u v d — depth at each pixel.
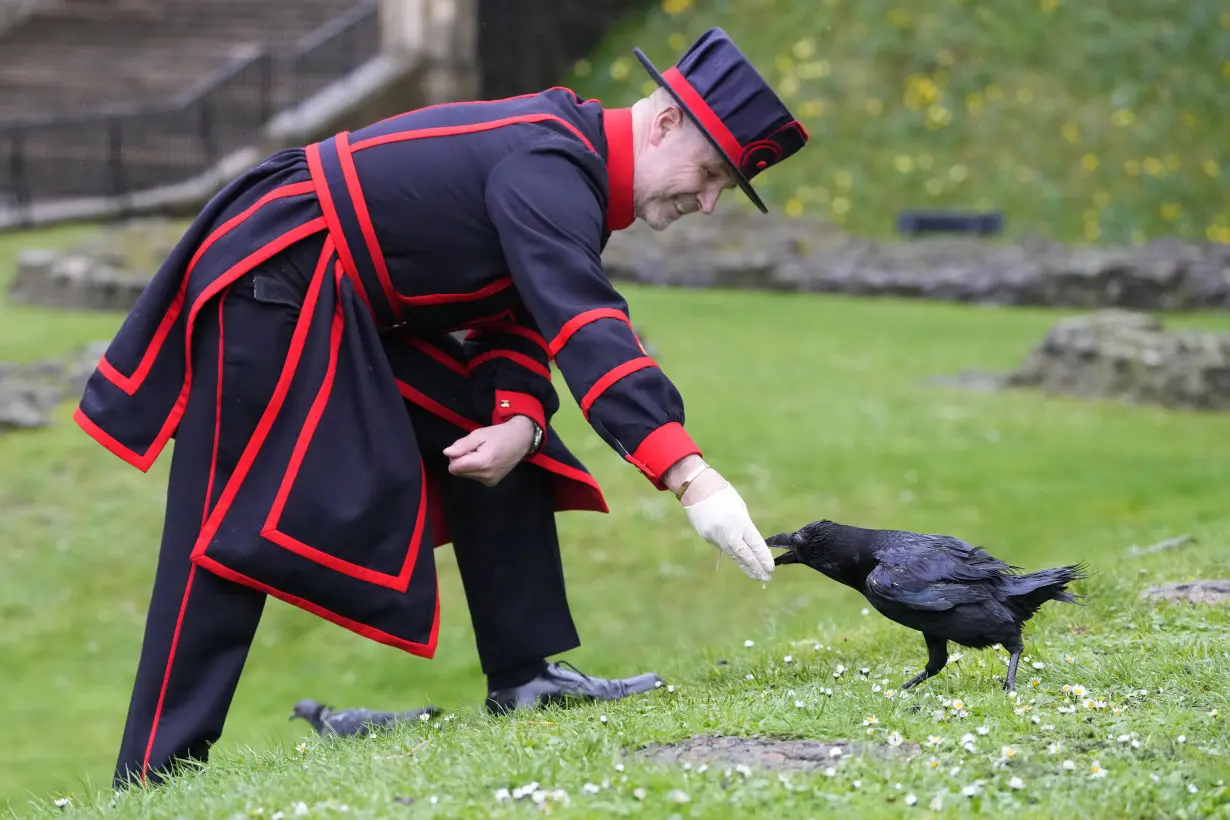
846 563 7.63
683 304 34.34
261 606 7.86
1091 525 16.48
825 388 24.41
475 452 8.04
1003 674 7.91
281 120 42.81
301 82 46.06
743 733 6.58
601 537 17.22
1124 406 23.80
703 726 6.67
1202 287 35.81
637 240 39.78
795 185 43.34
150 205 40.16
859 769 5.91
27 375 23.00
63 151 42.94
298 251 7.78
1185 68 45.84
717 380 24.84
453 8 46.00
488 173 7.74
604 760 6.14
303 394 7.71
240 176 8.01
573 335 7.34
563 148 7.76
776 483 18.59
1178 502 17.42
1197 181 42.56
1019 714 6.65
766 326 31.11
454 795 5.82
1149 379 24.05
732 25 48.22
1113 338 24.91
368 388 7.76
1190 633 8.80
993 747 6.23
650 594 15.60
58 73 46.25
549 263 7.48
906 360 27.42
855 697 7.18
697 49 8.06
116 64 46.75
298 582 7.61
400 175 7.75
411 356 8.42
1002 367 26.75
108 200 40.62
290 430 7.70
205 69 46.62
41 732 12.78
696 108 7.87
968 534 16.41
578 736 6.57
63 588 16.25
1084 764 6.04
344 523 7.62
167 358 7.98
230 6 49.81
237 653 7.78
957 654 8.77
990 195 42.25
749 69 7.88
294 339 7.71
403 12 46.09
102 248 32.88
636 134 8.12
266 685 14.04
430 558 7.87
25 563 16.77
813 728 6.55
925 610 7.18
